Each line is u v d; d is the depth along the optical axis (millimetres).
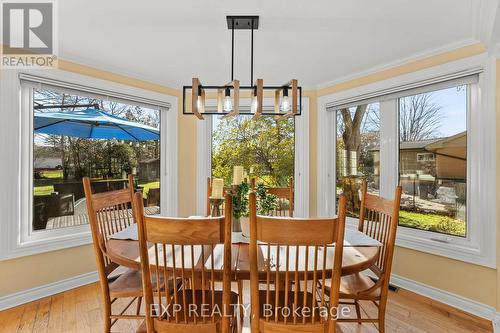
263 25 1902
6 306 2107
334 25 1901
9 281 2133
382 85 2666
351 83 2959
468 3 1636
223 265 1176
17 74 2168
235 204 1759
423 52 2348
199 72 2842
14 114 2150
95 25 1897
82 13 1748
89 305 2205
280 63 2607
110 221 2111
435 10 1714
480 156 2068
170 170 3246
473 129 2141
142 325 1347
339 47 2258
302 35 2047
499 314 1934
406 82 2484
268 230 1093
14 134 2146
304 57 2465
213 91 3371
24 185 2270
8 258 2115
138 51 2334
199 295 1506
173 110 3270
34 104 2352
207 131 3461
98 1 1620
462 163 2232
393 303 2260
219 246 1521
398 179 2654
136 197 1116
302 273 1199
